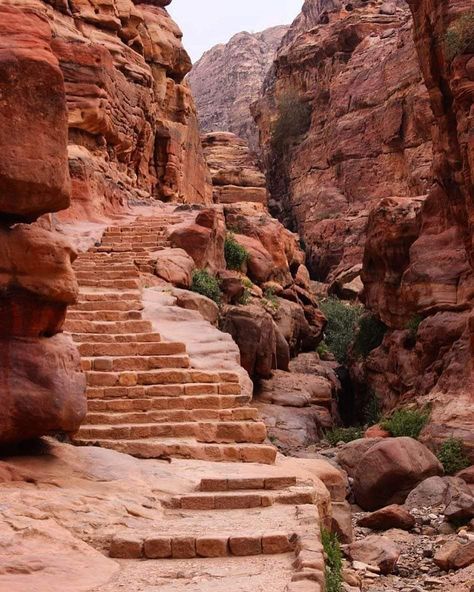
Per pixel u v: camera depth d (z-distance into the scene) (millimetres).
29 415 6809
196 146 33656
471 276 19906
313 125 53156
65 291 7086
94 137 21766
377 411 22766
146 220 19000
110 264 14859
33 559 4613
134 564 4953
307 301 28062
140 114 25375
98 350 10859
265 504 6477
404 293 21594
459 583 9938
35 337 7027
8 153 6504
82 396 7328
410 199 23828
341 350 29031
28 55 6590
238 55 96750
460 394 17734
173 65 31406
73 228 17578
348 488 15336
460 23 17828
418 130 42562
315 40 56250
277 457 9453
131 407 9641
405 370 21453
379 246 23469
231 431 9172
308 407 21031
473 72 17766
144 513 6027
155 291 13953
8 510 5387
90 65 21062
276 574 4637
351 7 58438
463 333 19203
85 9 24484
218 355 11328
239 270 22844
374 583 9969
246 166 51594
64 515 5586
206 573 4703
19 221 7016
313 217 48875
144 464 7684
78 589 4301
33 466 6754
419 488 14305
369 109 47188
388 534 12688
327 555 6688
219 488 6953
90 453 7523
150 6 31875
